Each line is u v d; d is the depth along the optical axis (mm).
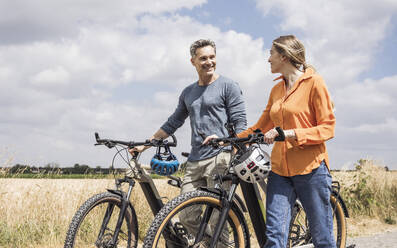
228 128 3498
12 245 5828
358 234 7445
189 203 3201
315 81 3148
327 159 3250
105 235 3742
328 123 3088
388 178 10734
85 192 6996
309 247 4055
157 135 4512
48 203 6605
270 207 3279
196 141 4094
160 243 5734
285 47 3209
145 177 3900
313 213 3236
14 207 6492
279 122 3301
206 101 4074
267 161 3305
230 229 3848
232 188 3402
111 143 3805
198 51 4070
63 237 6227
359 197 9523
